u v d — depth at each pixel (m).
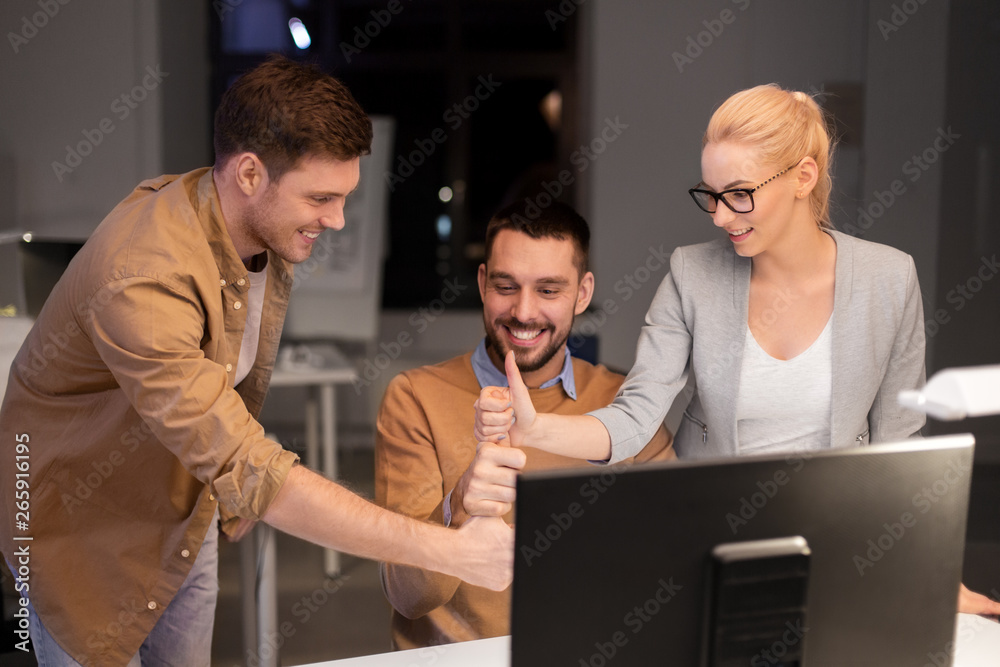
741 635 0.81
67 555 1.37
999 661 1.15
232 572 3.18
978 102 4.36
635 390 1.46
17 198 4.72
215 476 1.12
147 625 1.42
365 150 1.21
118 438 1.32
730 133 1.28
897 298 1.41
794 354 1.44
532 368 1.57
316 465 3.75
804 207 1.36
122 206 1.32
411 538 1.11
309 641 2.67
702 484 0.79
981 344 4.48
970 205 4.42
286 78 1.16
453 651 1.20
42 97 4.67
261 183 1.19
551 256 1.49
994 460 4.36
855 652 0.87
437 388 1.59
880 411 1.50
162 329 1.12
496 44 5.47
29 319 2.28
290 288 1.53
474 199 5.63
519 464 1.14
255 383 1.60
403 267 5.59
